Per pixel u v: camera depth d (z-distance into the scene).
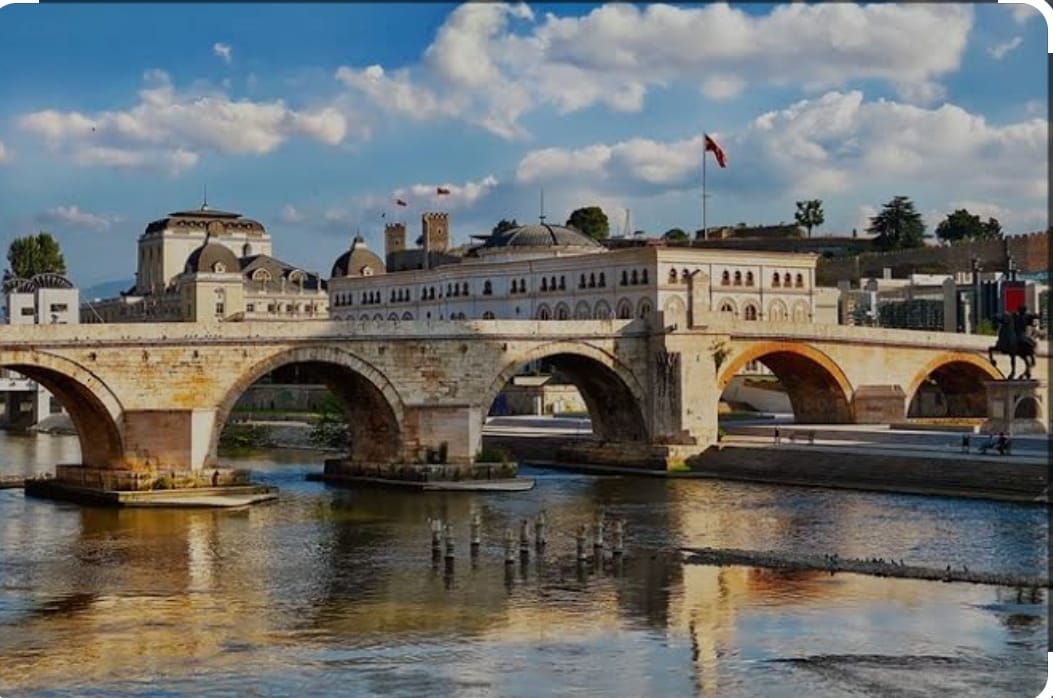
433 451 113.44
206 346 103.75
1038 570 72.31
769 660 55.22
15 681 52.44
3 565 74.88
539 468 129.62
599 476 121.19
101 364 99.75
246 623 61.72
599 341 123.94
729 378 130.25
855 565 73.38
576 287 183.62
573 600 66.19
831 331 139.00
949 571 71.44
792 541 82.31
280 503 100.81
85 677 53.00
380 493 107.50
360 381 113.19
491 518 92.81
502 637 59.03
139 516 93.19
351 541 83.00
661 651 56.66
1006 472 101.56
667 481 116.19
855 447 117.19
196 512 95.38
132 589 68.81
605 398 131.00
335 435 154.12
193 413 101.62
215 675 53.25
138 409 101.06
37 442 174.12
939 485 104.56
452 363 115.25
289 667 54.38
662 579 71.00
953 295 195.12
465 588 69.00
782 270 186.00
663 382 125.25
